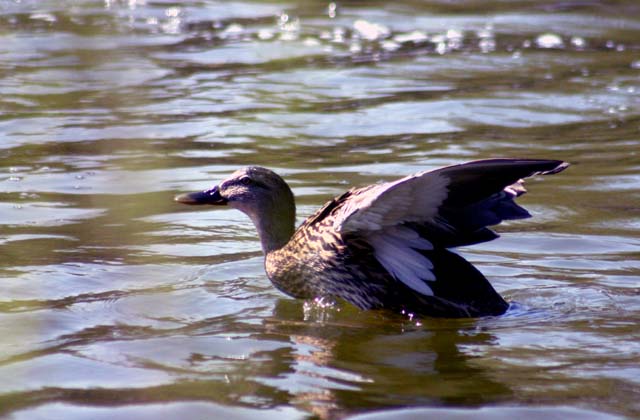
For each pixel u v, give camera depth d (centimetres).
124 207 1383
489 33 2517
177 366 916
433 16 2697
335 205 1142
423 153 1641
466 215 1046
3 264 1173
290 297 1149
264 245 1214
